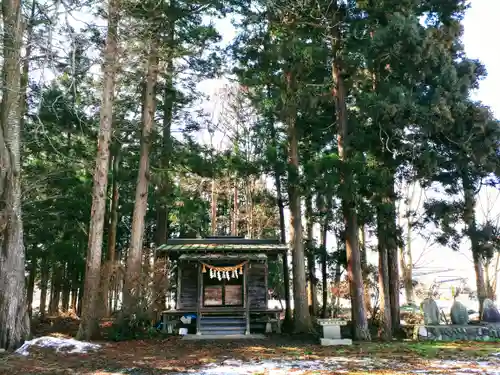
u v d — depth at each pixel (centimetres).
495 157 1287
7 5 1148
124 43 1329
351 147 1345
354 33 1360
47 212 1866
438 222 1486
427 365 841
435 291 2583
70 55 1062
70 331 1448
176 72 1611
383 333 1328
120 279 1405
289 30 1488
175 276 1712
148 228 2733
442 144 1329
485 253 1420
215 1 1545
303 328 1543
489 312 1425
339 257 1798
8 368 827
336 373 757
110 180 2281
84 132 1706
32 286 1917
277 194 1920
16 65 1181
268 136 1884
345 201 1355
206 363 899
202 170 1573
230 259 1570
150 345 1195
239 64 1659
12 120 1177
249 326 1527
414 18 1211
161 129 1673
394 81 1336
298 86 1466
